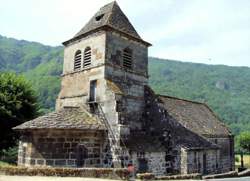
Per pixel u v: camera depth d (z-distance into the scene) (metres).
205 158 26.05
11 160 31.48
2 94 28.80
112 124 21.09
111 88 21.92
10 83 30.30
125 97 23.64
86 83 23.64
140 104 25.14
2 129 29.05
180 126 26.31
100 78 22.66
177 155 23.34
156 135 24.44
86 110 22.88
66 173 16.59
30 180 14.73
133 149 20.91
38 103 32.28
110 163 20.61
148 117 25.17
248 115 90.69
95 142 20.64
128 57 24.89
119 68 23.69
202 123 32.12
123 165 20.14
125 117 23.20
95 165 20.36
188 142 24.72
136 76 25.16
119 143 20.33
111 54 23.25
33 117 30.88
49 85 93.94
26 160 19.34
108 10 25.62
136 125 24.31
